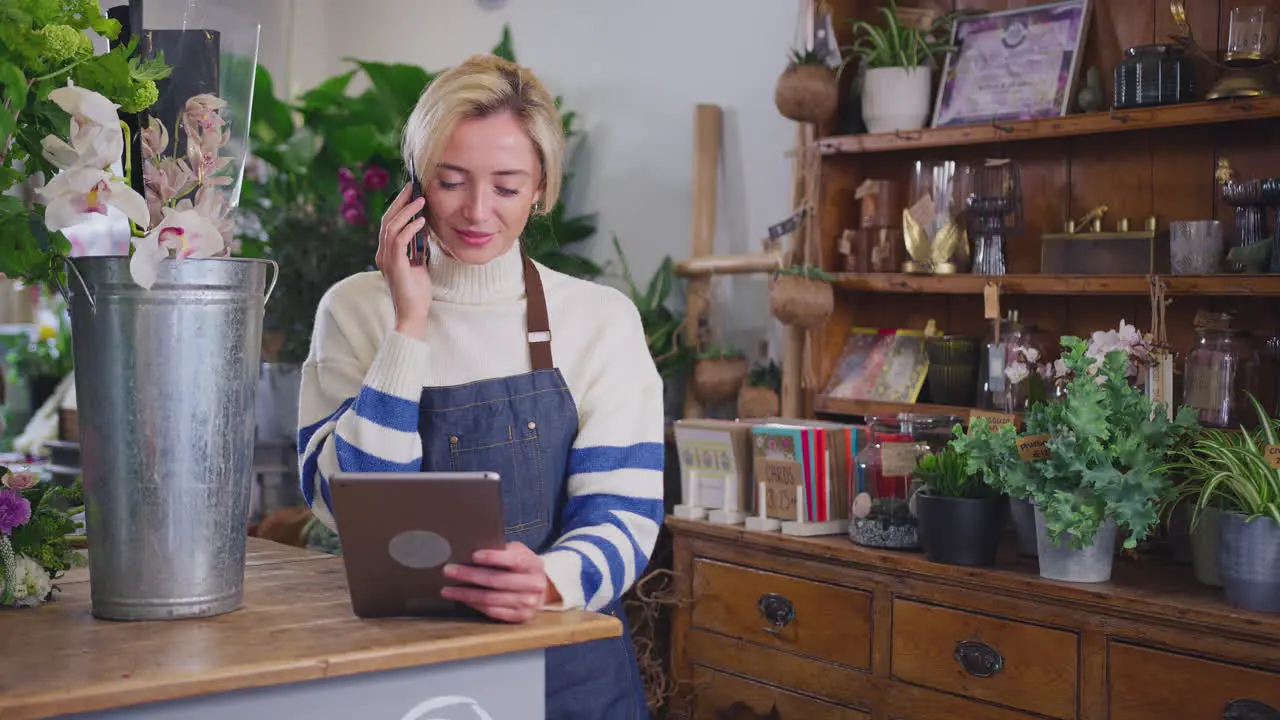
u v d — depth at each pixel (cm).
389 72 487
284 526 399
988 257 328
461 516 146
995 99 334
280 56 539
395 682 146
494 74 182
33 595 164
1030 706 262
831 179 365
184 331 153
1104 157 327
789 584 311
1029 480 259
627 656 202
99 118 147
